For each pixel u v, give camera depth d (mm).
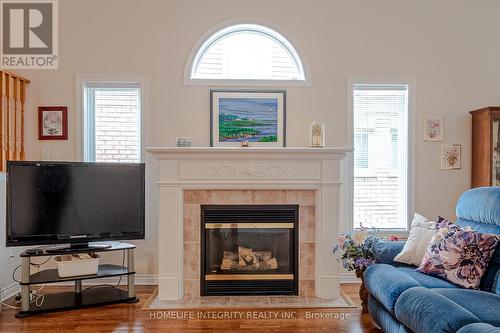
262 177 3602
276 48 4195
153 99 4043
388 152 4164
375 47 4109
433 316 1963
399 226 4145
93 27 4023
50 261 3973
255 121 4051
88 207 3506
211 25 4066
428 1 4125
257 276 3660
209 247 3680
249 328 2939
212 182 3588
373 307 2828
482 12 4141
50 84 4016
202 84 4051
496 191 2699
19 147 3932
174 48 4051
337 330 2902
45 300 3418
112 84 4074
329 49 4094
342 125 4094
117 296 3520
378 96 4168
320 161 3611
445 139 4137
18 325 2977
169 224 3561
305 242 3664
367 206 4168
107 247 3488
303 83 4078
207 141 4055
